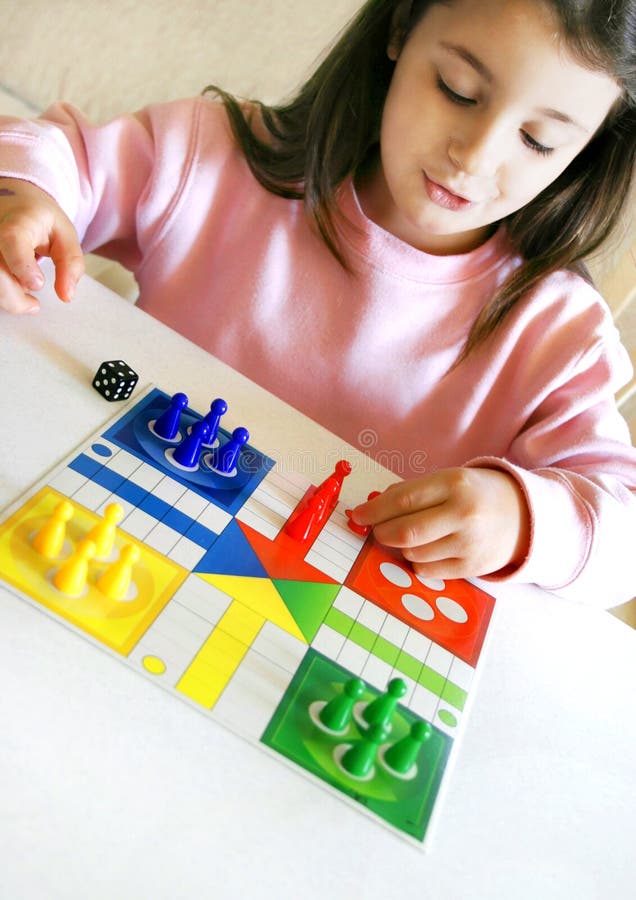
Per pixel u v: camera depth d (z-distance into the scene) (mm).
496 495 686
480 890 454
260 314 994
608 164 891
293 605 552
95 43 1307
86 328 697
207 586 530
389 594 609
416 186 811
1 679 425
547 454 908
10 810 381
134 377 627
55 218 725
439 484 666
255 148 973
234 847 414
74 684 440
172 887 388
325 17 1223
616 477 859
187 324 1024
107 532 500
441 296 967
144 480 583
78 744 417
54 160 820
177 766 431
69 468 560
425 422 1016
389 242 946
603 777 559
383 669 545
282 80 1258
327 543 623
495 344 975
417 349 987
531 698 591
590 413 927
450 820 482
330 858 431
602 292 1097
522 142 750
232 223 993
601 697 624
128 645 470
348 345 984
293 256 983
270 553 582
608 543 727
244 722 466
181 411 625
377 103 909
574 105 720
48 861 373
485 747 538
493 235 968
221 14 1257
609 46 686
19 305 662
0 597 459
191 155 966
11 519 502
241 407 713
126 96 1314
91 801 400
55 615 464
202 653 488
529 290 964
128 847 392
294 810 442
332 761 474
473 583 673
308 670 514
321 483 677
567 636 670
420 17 781
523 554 686
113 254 1084
